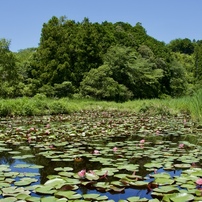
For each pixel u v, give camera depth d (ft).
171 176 10.83
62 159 13.37
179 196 8.27
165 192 8.78
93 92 84.28
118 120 33.47
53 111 43.80
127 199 8.22
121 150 15.65
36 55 91.81
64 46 88.79
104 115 42.24
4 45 69.72
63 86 79.61
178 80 121.80
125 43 116.57
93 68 89.51
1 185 9.27
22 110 39.40
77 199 8.16
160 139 20.22
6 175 10.53
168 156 14.17
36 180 9.94
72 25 99.96
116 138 20.39
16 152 14.88
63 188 9.02
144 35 135.33
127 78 94.43
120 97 86.79
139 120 33.71
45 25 92.48
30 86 77.97
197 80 149.48
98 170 11.18
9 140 18.48
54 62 85.20
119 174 10.64
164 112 44.21
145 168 12.03
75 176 10.43
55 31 89.45
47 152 14.82
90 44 93.25
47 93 78.89
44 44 88.84
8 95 70.90
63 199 7.88
